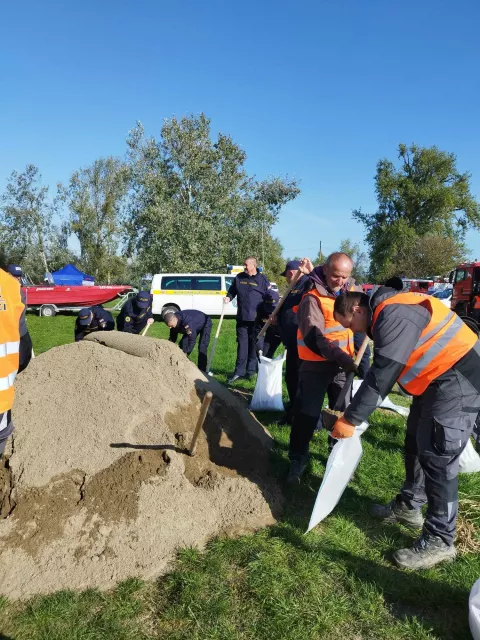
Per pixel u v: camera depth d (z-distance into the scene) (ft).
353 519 11.32
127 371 12.73
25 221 140.97
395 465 14.28
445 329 9.09
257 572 9.14
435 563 9.52
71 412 11.55
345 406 12.48
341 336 12.68
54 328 56.39
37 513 9.80
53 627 7.84
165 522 10.00
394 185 149.18
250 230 100.12
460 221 153.58
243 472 12.09
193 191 98.58
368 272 170.30
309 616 8.15
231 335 46.65
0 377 7.75
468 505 11.69
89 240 159.12
